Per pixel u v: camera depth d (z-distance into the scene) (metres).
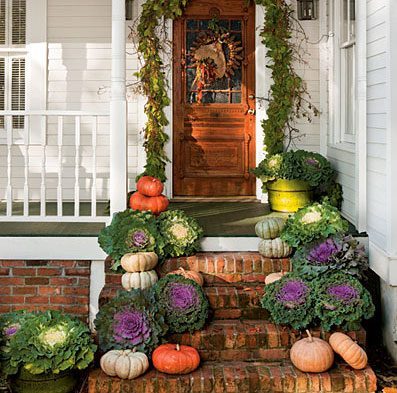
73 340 4.27
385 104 4.82
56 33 7.23
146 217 5.19
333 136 6.84
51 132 7.34
